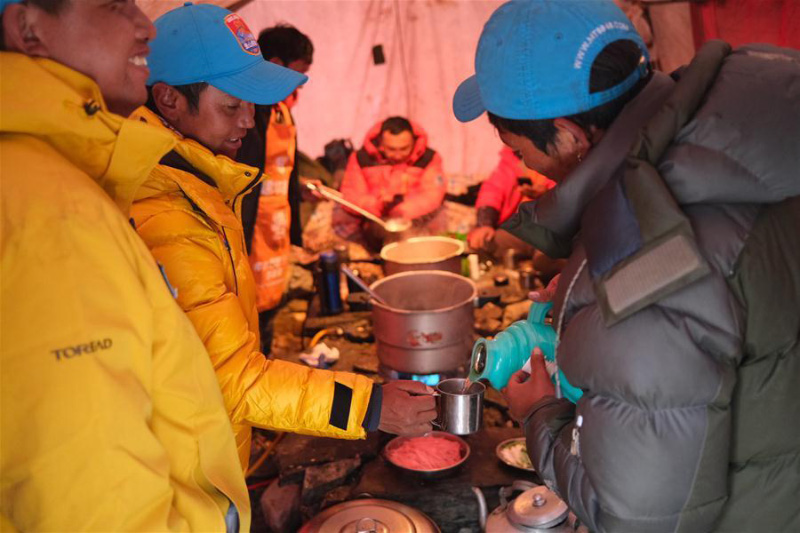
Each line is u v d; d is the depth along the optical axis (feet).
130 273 3.45
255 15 16.19
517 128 4.00
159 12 10.21
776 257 3.54
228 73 5.47
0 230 3.20
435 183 16.30
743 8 13.30
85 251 3.30
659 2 13.91
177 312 3.80
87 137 3.61
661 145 3.45
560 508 6.16
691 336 3.35
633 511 3.55
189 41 5.40
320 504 7.71
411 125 15.16
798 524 3.82
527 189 14.11
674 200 3.36
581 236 3.89
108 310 3.33
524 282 12.67
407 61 16.81
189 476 3.99
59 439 3.20
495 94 3.88
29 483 3.24
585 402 3.68
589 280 3.68
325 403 5.00
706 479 3.51
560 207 3.87
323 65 16.78
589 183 3.75
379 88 17.04
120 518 3.36
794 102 3.41
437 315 8.33
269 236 12.42
